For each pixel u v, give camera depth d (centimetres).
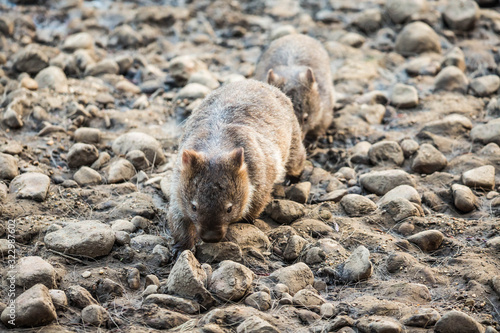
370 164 1716
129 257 1218
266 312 1065
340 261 1230
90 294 1090
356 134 1906
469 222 1373
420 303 1096
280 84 1847
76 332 999
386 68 2333
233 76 2175
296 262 1255
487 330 987
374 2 2848
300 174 1652
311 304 1084
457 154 1725
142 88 2120
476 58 2348
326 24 2697
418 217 1385
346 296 1133
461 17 2539
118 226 1317
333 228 1373
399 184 1530
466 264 1200
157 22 2602
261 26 2677
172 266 1233
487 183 1516
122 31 2445
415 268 1192
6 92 1947
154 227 1374
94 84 2075
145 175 1572
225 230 1206
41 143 1706
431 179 1590
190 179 1198
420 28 2430
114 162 1606
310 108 1855
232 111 1402
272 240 1323
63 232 1230
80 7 2733
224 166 1196
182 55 2405
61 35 2492
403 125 1934
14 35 2453
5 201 1374
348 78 2230
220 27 2666
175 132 1859
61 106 1903
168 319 1025
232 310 1037
